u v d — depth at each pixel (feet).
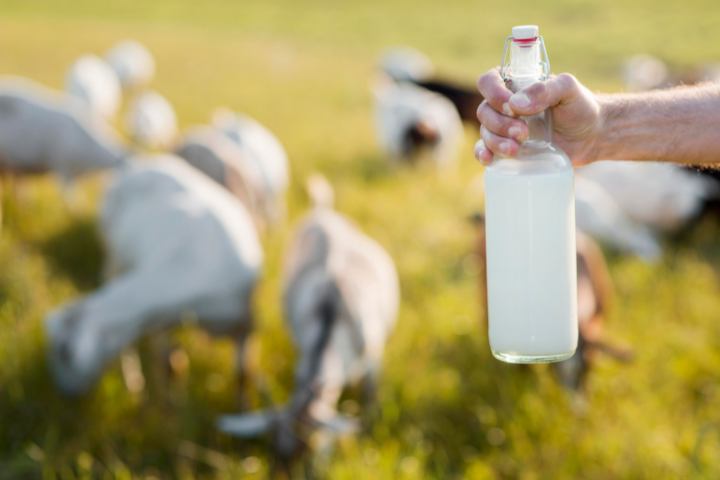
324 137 38.09
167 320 16.07
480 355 16.92
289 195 29.14
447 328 18.17
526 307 5.37
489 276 5.57
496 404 15.31
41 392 15.58
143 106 39.47
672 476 13.04
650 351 16.65
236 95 48.39
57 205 26.30
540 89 5.06
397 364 16.57
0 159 25.88
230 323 16.49
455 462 14.33
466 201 28.89
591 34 77.82
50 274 20.42
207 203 17.12
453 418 15.28
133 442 14.53
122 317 15.42
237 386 16.29
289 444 13.12
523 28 5.14
